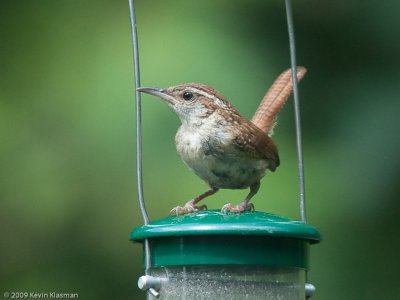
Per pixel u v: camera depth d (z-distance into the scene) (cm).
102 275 1216
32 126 1224
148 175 1166
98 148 1190
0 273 1220
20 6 1271
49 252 1220
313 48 1250
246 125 926
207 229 773
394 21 1252
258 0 1235
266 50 1214
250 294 798
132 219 1194
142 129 1170
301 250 805
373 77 1241
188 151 927
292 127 1220
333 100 1235
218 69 1181
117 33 1222
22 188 1222
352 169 1192
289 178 1171
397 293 1156
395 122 1212
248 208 862
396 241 1169
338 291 1160
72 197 1211
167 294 808
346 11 1256
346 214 1171
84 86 1212
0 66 1248
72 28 1245
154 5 1225
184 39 1192
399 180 1187
